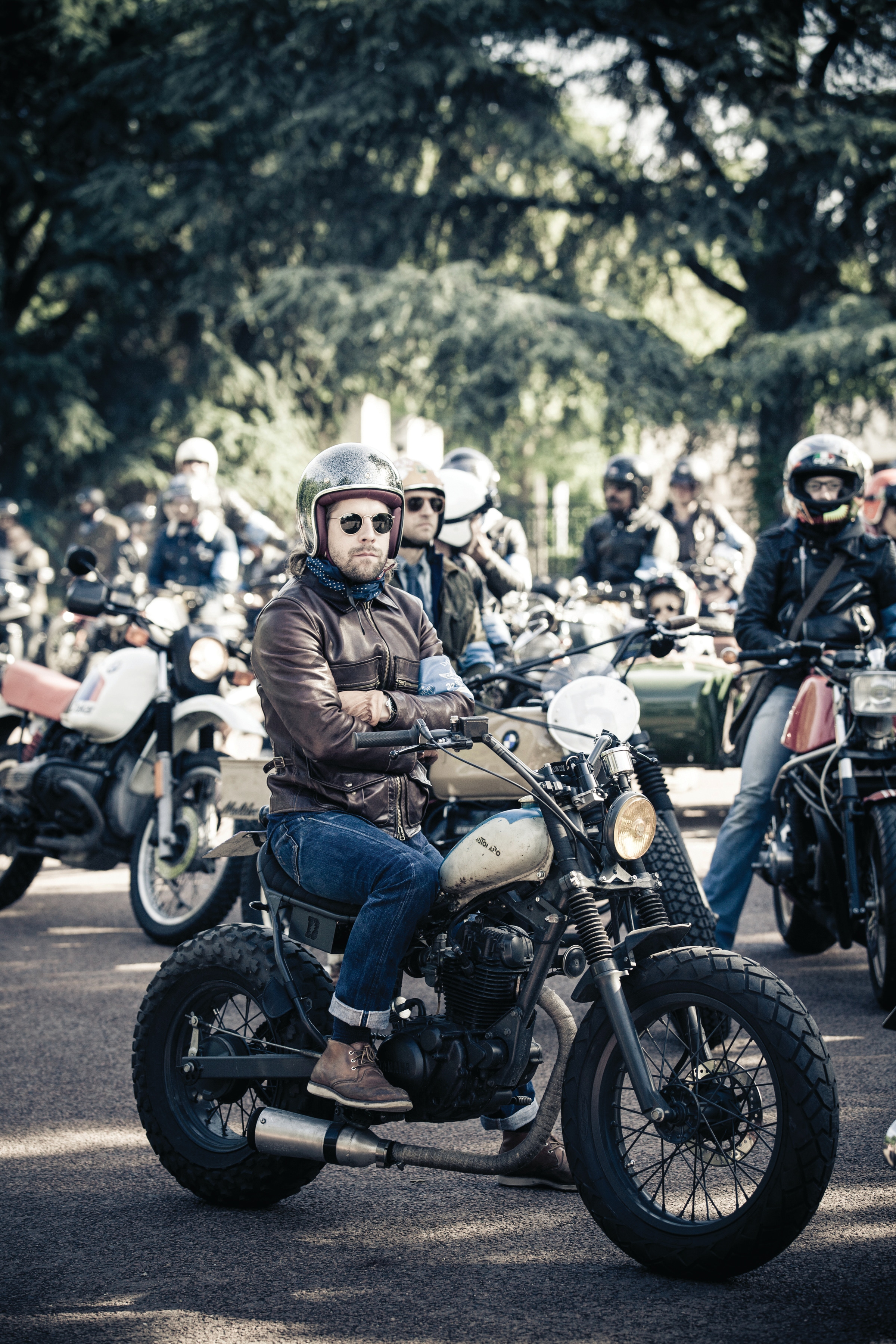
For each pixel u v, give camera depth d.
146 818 7.21
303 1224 3.74
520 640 6.56
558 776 3.58
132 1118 4.58
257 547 11.54
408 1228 3.71
